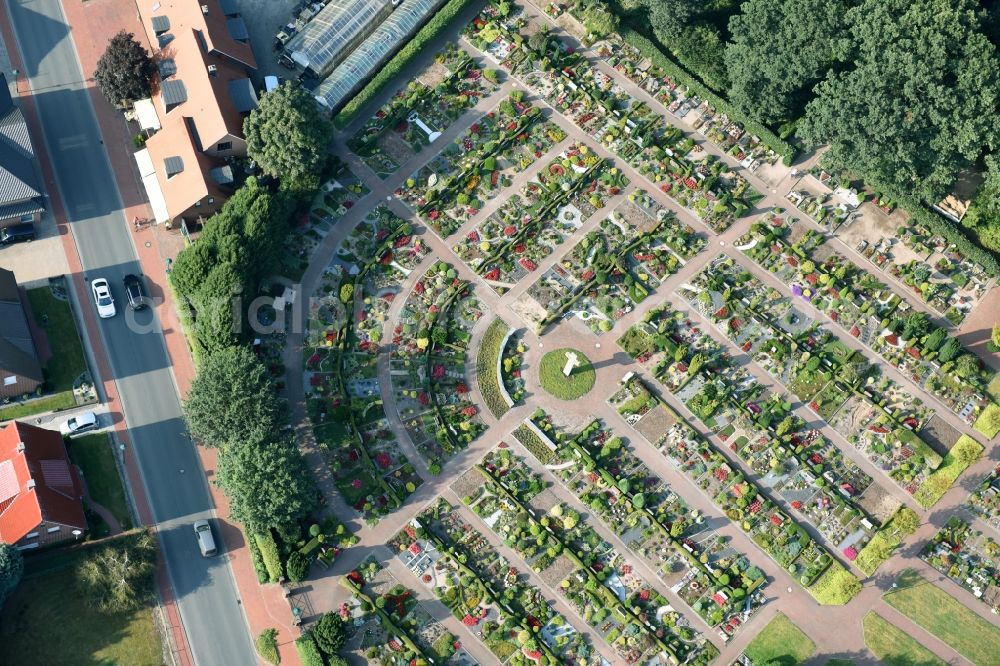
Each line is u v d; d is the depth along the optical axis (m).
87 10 196.88
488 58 197.25
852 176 189.25
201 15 185.50
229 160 184.75
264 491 159.88
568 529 171.00
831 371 178.88
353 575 166.50
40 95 191.38
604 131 192.38
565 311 182.62
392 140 191.62
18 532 157.38
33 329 176.12
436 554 169.38
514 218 187.50
